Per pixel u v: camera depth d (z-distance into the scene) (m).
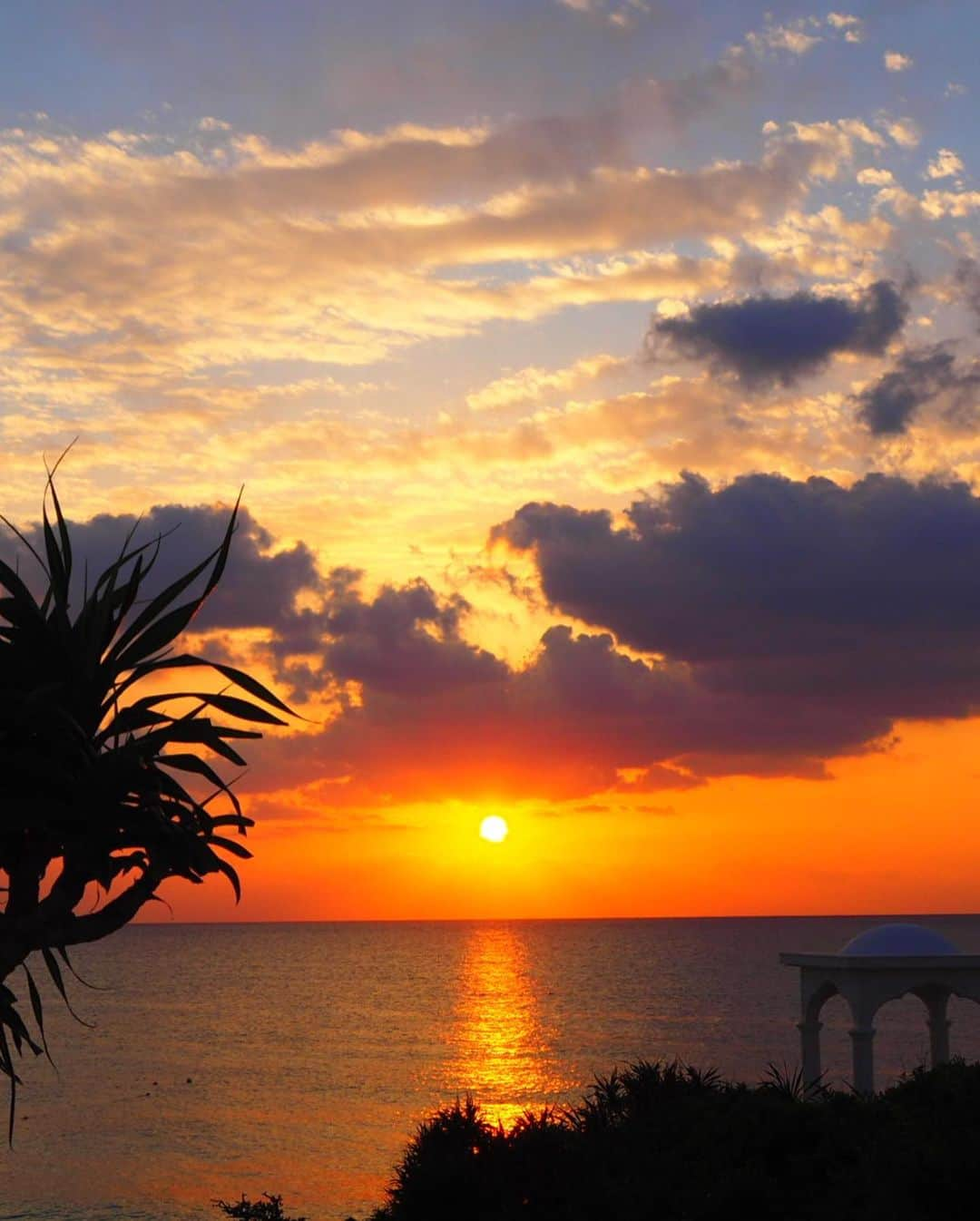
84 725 7.21
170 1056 108.00
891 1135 14.12
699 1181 13.64
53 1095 83.81
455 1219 13.86
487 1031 127.44
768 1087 16.45
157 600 7.33
